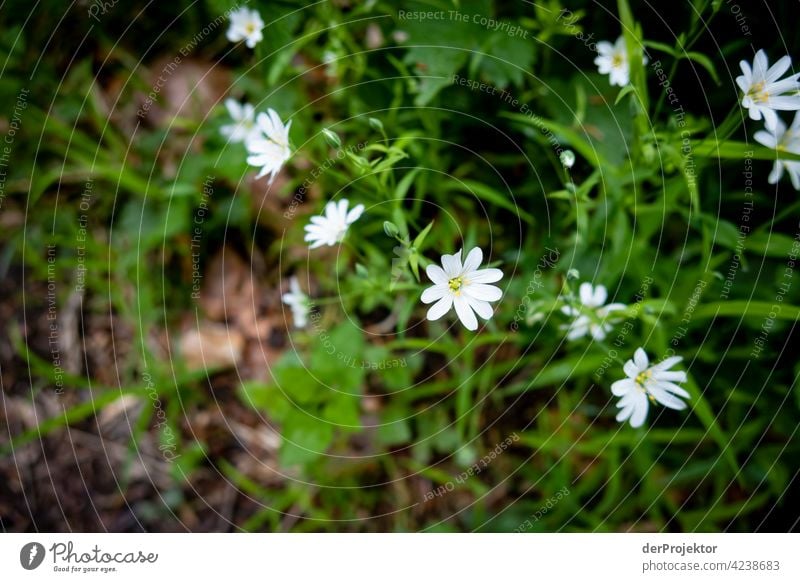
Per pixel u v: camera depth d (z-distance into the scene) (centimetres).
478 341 36
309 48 38
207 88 41
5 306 41
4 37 41
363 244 36
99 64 42
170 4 41
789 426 36
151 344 40
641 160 34
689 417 37
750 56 36
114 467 39
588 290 32
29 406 40
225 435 39
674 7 36
